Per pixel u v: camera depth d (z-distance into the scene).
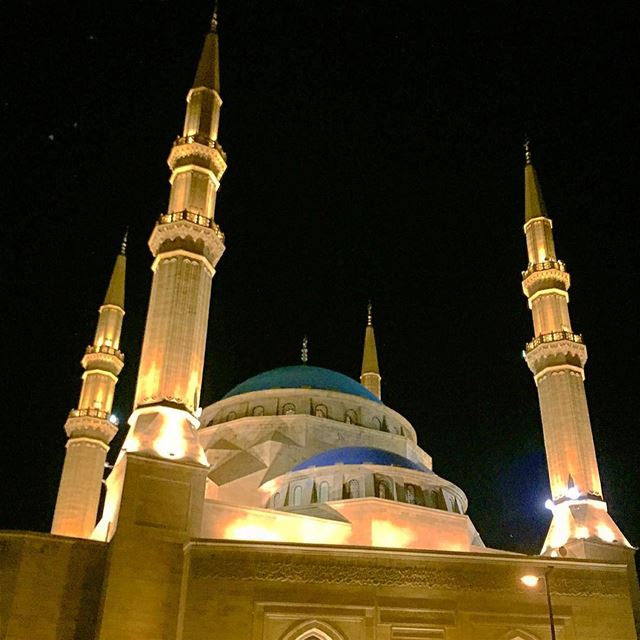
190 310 60.91
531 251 77.69
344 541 59.62
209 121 71.88
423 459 87.00
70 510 69.25
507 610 50.84
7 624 46.94
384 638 48.47
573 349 69.81
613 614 52.25
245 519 57.12
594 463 65.56
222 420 82.69
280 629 47.97
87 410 74.31
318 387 84.81
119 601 47.12
